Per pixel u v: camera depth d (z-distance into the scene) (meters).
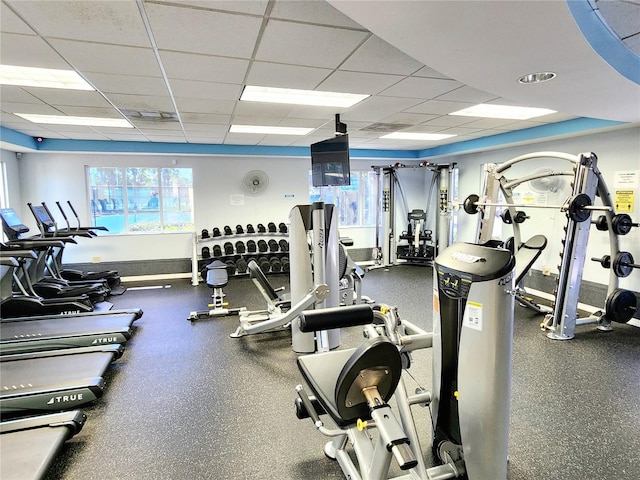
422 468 1.69
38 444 2.03
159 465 2.14
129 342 3.97
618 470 2.08
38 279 5.33
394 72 2.83
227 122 4.67
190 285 6.48
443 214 7.39
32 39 2.20
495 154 6.48
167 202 6.96
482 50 1.97
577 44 1.89
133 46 2.31
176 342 3.98
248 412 2.68
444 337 1.91
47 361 3.02
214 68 2.71
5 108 3.86
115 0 1.77
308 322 1.56
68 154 6.33
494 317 1.63
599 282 4.83
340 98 3.63
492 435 1.70
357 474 1.89
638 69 2.47
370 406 1.27
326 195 8.00
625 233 3.91
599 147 4.75
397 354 1.28
